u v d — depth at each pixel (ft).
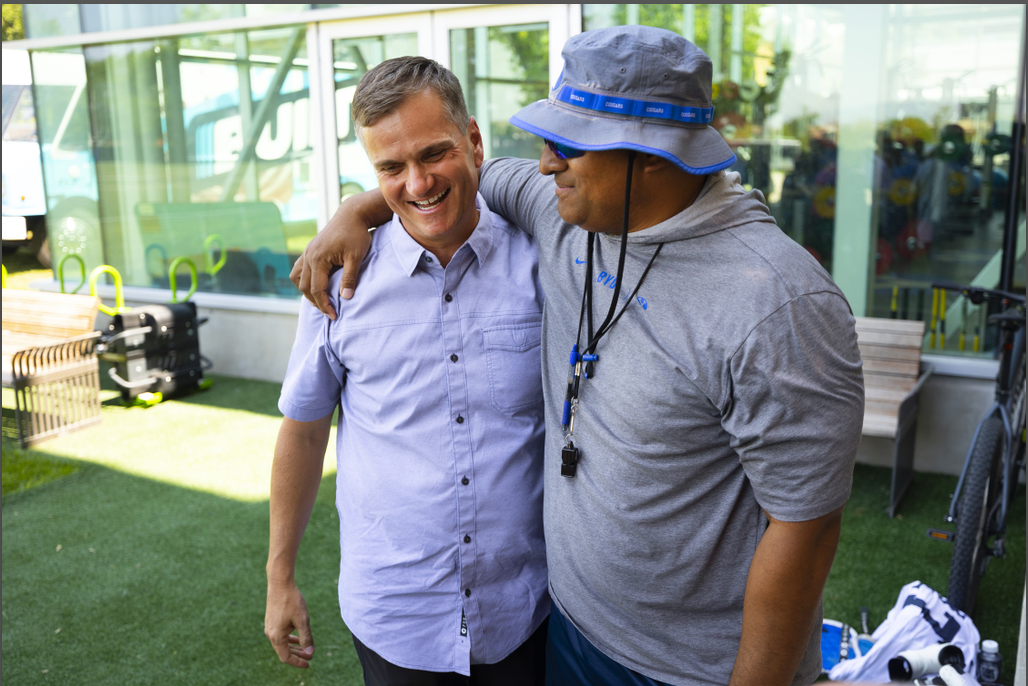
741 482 3.61
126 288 20.68
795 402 3.16
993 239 12.39
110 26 19.34
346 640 8.61
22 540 10.98
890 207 12.92
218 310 19.01
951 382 12.63
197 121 18.94
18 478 13.12
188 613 9.14
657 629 3.88
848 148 12.99
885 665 6.94
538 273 4.62
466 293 4.52
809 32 12.85
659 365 3.46
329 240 4.53
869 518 11.26
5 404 16.05
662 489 3.61
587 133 3.32
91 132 20.26
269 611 5.01
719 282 3.30
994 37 11.80
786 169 13.46
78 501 12.21
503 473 4.59
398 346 4.50
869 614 8.83
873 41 12.49
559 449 4.09
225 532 11.13
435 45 16.10
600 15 14.48
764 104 13.38
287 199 18.33
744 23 13.24
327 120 17.46
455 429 4.54
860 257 13.26
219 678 7.98
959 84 12.13
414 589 4.63
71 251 21.38
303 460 4.98
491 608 4.67
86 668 8.17
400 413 4.56
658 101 3.27
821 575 3.42
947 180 12.49
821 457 3.22
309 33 17.22
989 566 9.94
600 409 3.75
